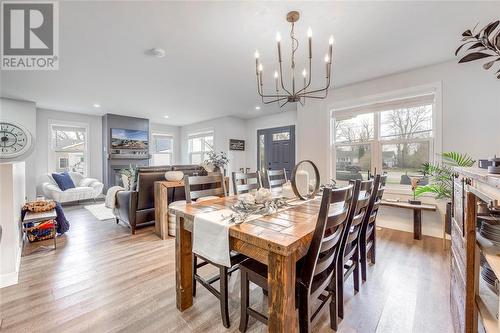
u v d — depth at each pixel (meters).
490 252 0.98
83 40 2.46
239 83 3.84
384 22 2.16
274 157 6.29
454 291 1.43
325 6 1.94
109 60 2.94
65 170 5.88
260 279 1.28
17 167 2.46
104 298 1.75
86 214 4.40
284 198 2.05
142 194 3.28
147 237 3.13
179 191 3.42
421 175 3.30
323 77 3.54
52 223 2.89
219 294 1.49
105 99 4.74
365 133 3.84
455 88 2.93
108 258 2.45
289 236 1.10
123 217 3.44
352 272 1.97
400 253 2.57
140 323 1.49
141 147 6.73
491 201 0.86
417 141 3.34
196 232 1.45
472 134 2.82
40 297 1.75
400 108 3.41
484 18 2.08
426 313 1.59
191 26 2.22
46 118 5.57
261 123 6.59
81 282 1.97
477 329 1.06
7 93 4.23
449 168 2.85
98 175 6.34
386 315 1.58
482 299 1.08
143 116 6.55
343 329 1.45
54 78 3.53
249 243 1.16
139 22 2.16
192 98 4.72
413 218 3.13
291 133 5.89
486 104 2.74
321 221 1.13
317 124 4.29
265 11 2.00
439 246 2.77
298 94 2.19
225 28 2.26
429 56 2.85
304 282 1.19
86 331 1.42
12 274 2.08
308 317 1.19
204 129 7.29
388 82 3.47
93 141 6.28
